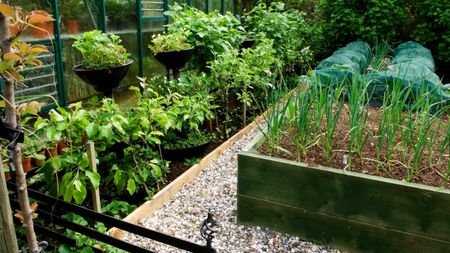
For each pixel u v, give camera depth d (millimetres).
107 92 2803
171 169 2998
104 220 1531
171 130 3141
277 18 5246
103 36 2768
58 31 3178
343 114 2705
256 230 2170
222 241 2076
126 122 2191
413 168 1886
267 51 4203
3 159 2121
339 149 2172
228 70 3590
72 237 1936
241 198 2186
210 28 3682
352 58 4250
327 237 2010
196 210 2408
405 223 1801
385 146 2186
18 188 1074
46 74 3166
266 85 3873
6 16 900
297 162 2014
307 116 2170
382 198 1820
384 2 6039
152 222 2260
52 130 1974
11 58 904
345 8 6328
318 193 1970
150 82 3418
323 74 3033
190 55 3547
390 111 2178
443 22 5793
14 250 961
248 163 2105
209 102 3582
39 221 2045
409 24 6398
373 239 1894
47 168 2070
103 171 2602
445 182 1834
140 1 4094
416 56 4605
